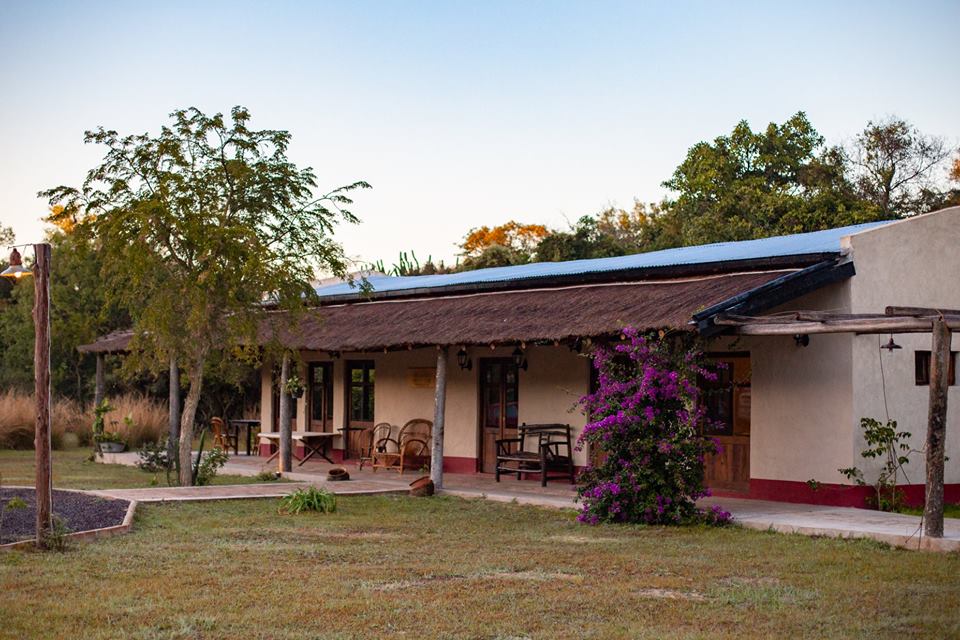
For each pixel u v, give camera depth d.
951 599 8.88
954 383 16.38
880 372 15.27
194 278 17.03
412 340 17.42
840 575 9.98
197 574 9.77
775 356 15.83
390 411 22.20
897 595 9.04
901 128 40.78
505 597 8.89
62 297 36.41
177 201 16.98
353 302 22.89
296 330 18.92
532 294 18.89
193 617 8.05
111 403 29.77
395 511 14.96
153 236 17.08
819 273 14.73
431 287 20.86
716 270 16.23
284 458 19.80
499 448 19.59
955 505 16.11
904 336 15.67
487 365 20.38
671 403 13.71
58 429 27.78
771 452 15.76
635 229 49.94
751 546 11.77
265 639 7.46
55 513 13.27
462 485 17.95
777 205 36.69
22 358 36.78
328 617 8.10
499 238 48.94
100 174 17.27
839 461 14.95
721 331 13.88
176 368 21.88
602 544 11.99
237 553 11.04
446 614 8.23
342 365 23.53
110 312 36.22
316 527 13.25
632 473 13.56
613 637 7.57
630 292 16.75
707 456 16.83
